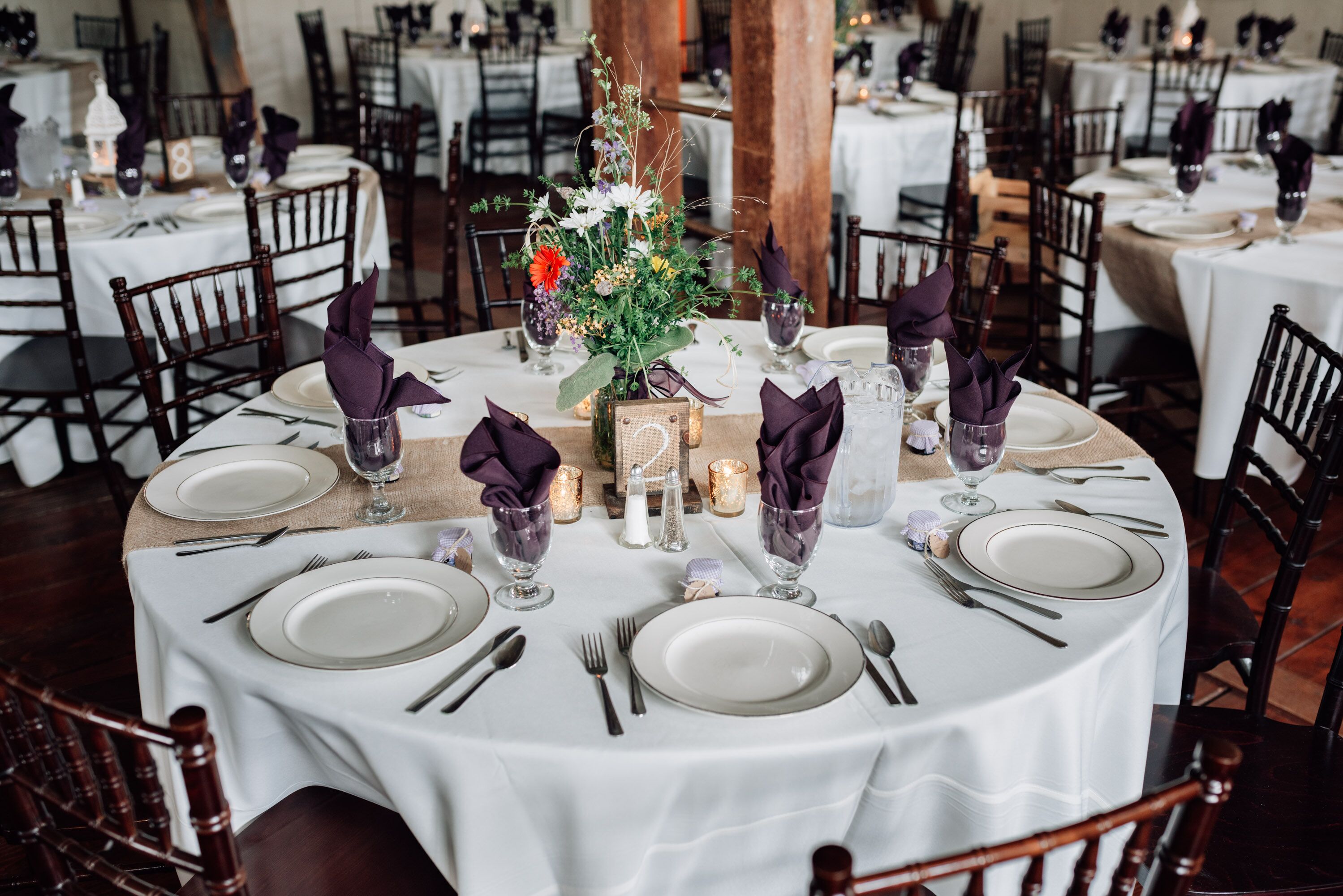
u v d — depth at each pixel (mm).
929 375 1811
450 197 3453
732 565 1416
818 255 3016
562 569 1406
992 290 2344
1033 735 1188
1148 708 1331
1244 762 1501
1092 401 3434
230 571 1402
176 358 2234
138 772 929
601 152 1628
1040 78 6445
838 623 1226
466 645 1237
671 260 1543
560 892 1155
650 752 1061
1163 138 5699
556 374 2086
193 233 3031
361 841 1330
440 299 3600
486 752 1076
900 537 1485
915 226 4781
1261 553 2873
